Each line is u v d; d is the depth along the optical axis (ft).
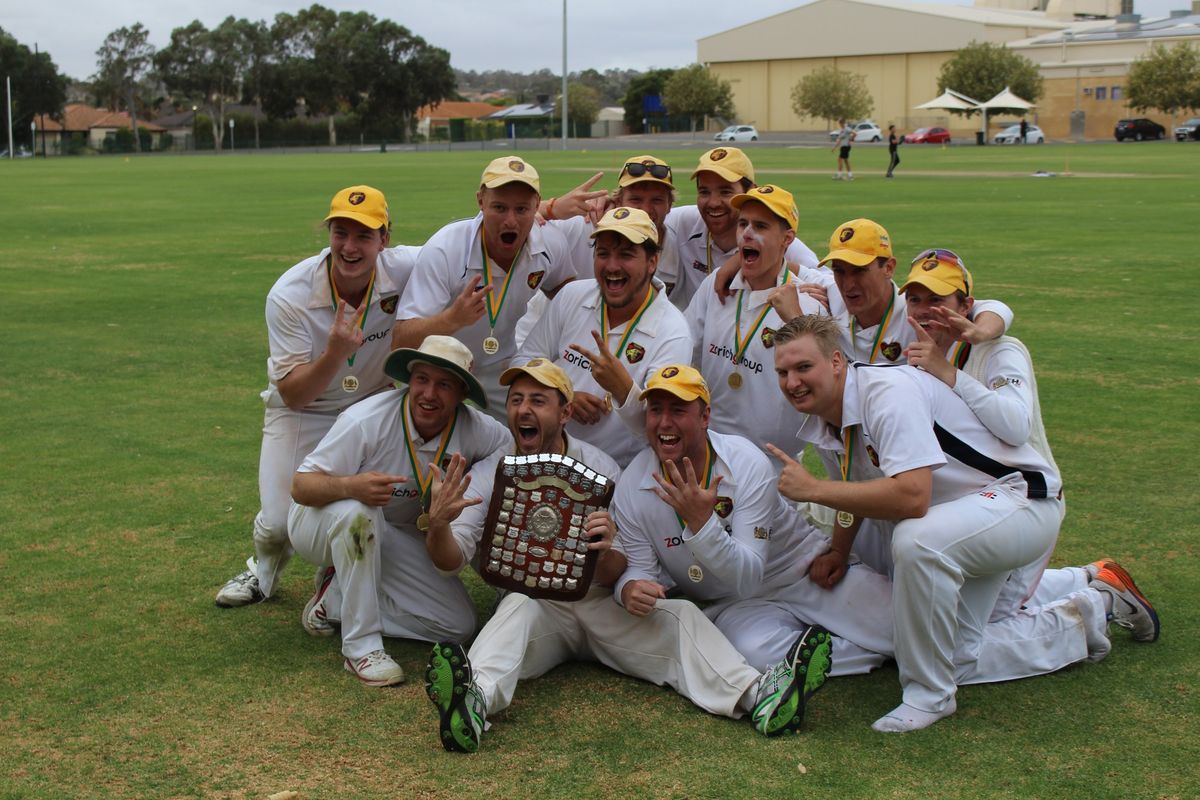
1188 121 242.78
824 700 16.71
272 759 14.84
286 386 19.65
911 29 333.42
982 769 14.53
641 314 19.75
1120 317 44.39
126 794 13.98
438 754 15.01
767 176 136.15
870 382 16.29
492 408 22.38
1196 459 27.17
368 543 17.29
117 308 49.96
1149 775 14.30
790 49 353.31
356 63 372.17
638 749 15.17
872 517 15.90
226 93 389.60
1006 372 17.19
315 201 110.93
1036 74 301.02
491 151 256.11
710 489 16.51
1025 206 90.33
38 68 336.49
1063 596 18.19
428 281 20.56
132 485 26.43
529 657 17.16
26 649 18.15
